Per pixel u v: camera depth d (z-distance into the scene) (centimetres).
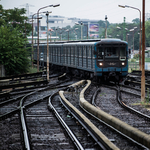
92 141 1614
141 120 2198
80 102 2869
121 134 1728
